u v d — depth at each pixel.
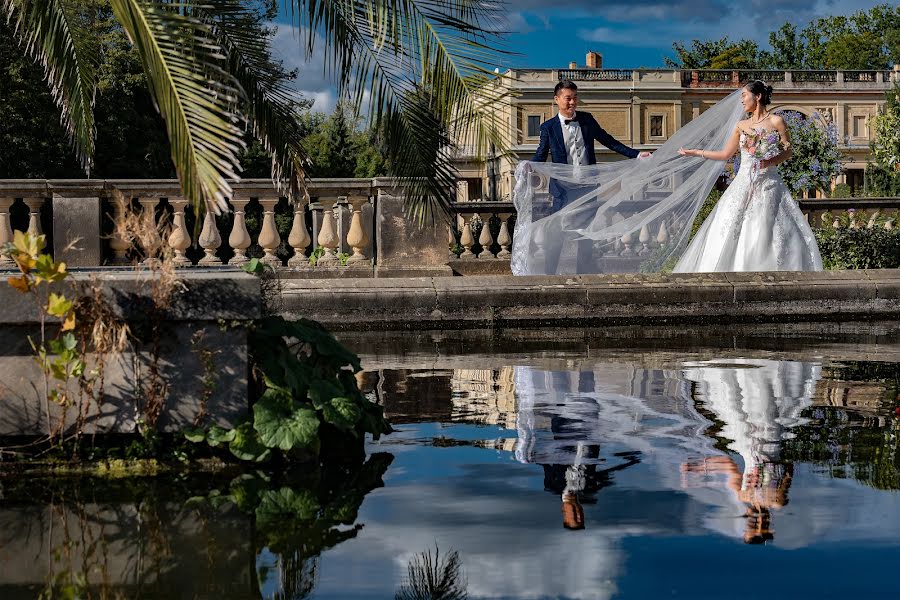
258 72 5.07
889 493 3.01
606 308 9.35
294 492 3.14
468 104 4.73
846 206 13.75
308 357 3.99
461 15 4.66
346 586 2.23
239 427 3.53
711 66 68.94
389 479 3.30
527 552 2.47
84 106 5.90
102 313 3.46
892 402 4.82
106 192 9.73
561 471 3.38
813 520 2.72
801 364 6.34
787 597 2.13
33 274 3.52
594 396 5.10
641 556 2.42
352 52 4.77
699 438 3.94
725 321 9.48
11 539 2.63
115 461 3.52
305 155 5.42
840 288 9.64
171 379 3.55
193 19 3.51
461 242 12.69
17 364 3.51
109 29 26.44
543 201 9.96
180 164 3.38
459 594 2.16
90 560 2.44
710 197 11.66
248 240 10.26
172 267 3.51
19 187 9.60
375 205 10.38
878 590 2.16
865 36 68.38
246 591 2.21
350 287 9.09
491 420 4.43
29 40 5.51
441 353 7.16
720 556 2.41
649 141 53.06
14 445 3.52
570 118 9.96
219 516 2.86
